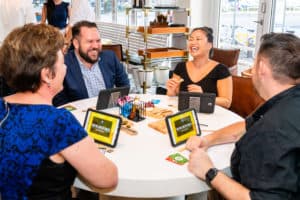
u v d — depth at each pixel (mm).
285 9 3803
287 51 1088
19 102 1083
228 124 1843
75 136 1061
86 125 1574
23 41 1041
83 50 2400
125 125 1785
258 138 1084
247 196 1086
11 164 1006
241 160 1151
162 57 4078
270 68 1110
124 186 1271
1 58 1056
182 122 1590
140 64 4469
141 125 1814
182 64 2566
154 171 1319
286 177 1015
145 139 1624
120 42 6246
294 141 1014
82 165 1085
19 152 1006
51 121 1037
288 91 1113
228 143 1602
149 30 4016
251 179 1088
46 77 1077
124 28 6039
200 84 2426
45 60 1053
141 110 1943
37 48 1040
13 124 1035
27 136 1016
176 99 2334
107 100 2059
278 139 1032
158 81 4418
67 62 2430
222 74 2389
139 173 1301
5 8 4328
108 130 1529
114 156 1438
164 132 1700
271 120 1075
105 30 6855
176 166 1362
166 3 4848
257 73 1171
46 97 1126
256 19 4129
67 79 2400
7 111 1067
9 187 1029
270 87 1140
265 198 1033
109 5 6801
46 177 1046
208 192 1875
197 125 1657
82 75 2465
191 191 1303
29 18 4543
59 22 4926
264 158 1051
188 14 4398
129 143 1575
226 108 2344
